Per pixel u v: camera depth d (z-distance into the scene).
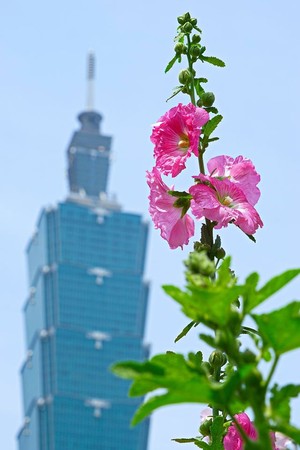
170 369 3.63
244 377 3.62
